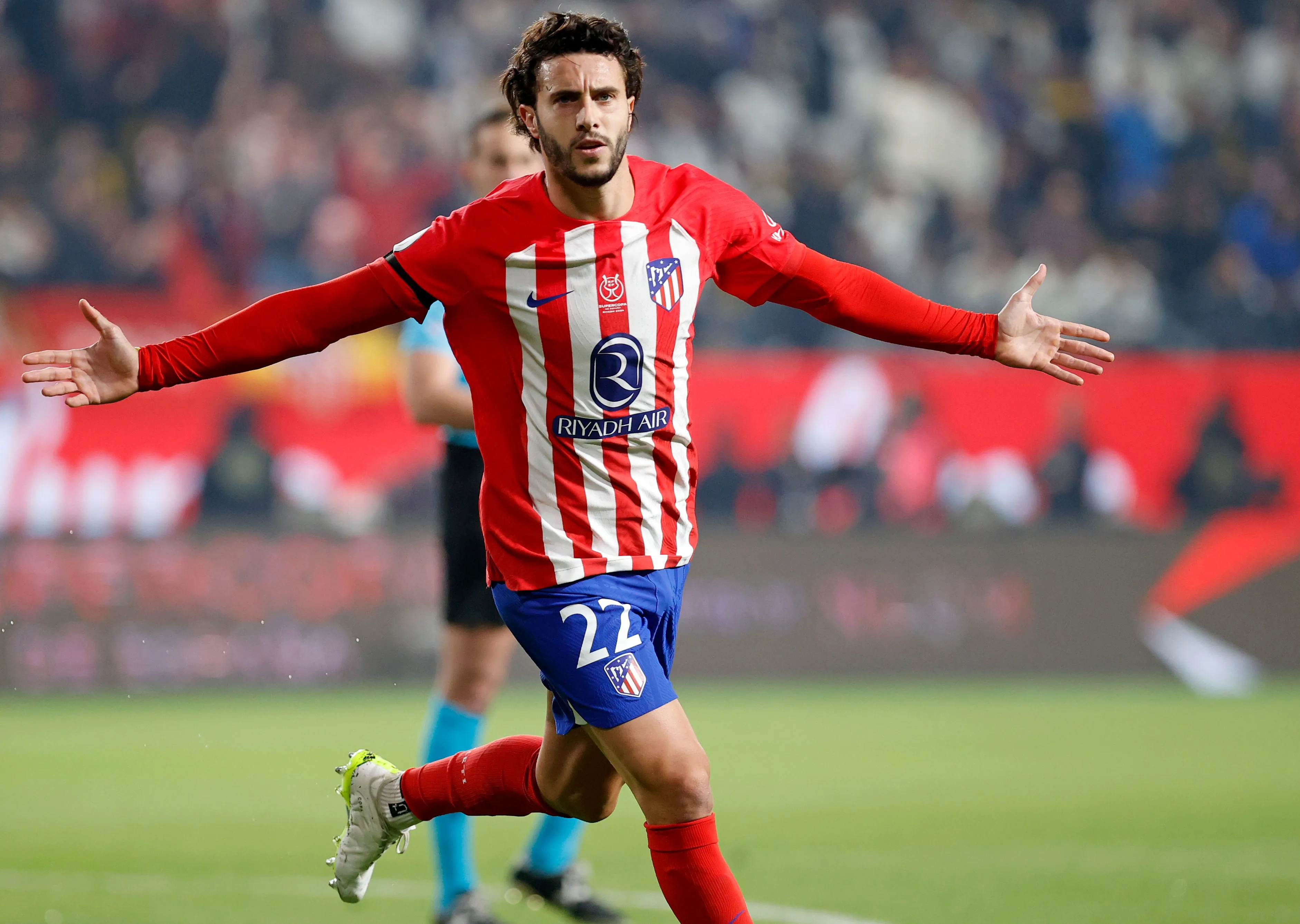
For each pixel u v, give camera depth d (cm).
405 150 5691
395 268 1156
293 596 4325
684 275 1156
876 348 5119
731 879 1121
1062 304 5838
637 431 1152
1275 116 6431
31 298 4678
